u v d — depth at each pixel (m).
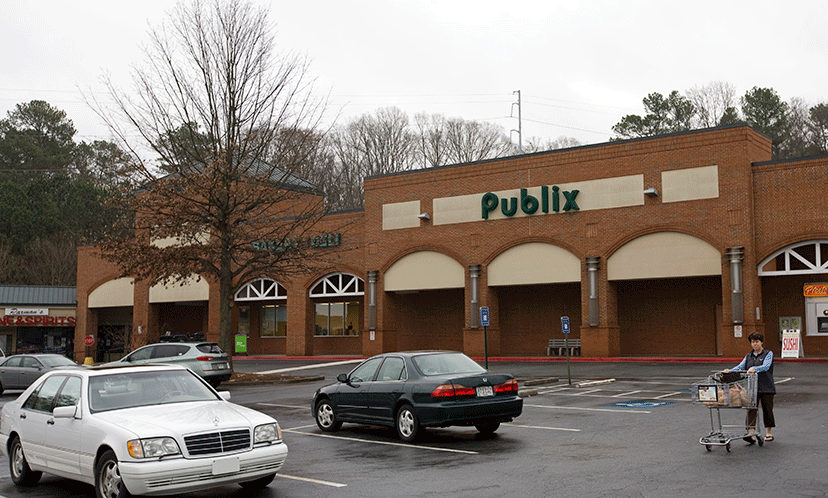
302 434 14.67
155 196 28.19
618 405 17.62
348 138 67.94
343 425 15.92
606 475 9.84
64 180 71.44
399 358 14.02
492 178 37.88
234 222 28.73
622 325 37.41
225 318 28.44
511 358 36.47
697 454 11.15
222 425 8.80
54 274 65.00
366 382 14.30
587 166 35.25
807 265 30.78
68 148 85.12
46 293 52.62
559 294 39.22
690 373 26.02
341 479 10.16
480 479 9.87
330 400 14.93
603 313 34.38
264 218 30.72
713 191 32.16
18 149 81.19
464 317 42.12
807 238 30.66
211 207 30.30
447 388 12.80
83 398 9.46
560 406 17.84
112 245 27.98
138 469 8.14
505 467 10.65
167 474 8.23
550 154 36.28
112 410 9.39
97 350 53.47
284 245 29.97
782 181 31.38
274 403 20.61
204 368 24.83
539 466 10.63
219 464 8.53
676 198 32.97
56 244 67.06
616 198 34.41
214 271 28.61
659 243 33.34
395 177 40.91
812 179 30.78
